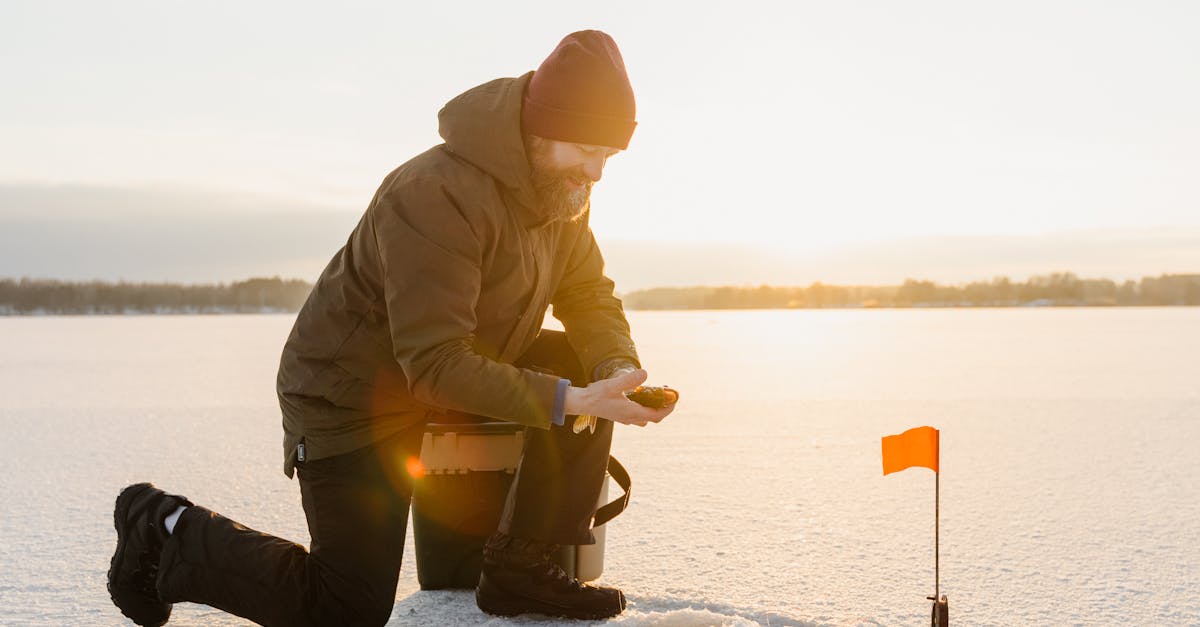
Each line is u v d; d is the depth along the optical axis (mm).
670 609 2445
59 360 11805
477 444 2523
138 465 4594
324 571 2113
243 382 8859
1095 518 3471
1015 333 17828
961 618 2396
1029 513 3551
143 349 14086
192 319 32156
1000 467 4500
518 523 2336
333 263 2215
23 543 3156
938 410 6645
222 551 2111
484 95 2107
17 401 7348
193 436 5523
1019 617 2406
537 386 2047
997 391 7812
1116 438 5367
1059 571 2811
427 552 2588
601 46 2068
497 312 2201
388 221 2029
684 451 4969
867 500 3773
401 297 2004
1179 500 3768
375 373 2121
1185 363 10484
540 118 2037
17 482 4191
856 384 8461
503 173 2074
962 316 29656
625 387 2031
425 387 2016
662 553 2992
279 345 15102
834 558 2939
